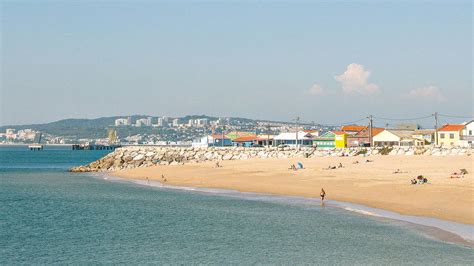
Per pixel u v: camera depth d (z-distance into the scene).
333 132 195.88
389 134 182.38
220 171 118.44
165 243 46.41
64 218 61.59
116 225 56.03
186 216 61.19
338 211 61.72
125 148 174.12
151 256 41.81
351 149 159.62
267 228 52.53
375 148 156.62
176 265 39.06
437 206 58.44
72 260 40.91
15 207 72.06
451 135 171.62
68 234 51.28
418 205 60.09
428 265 37.22
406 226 50.34
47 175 139.00
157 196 82.75
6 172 153.75
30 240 48.53
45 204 75.06
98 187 100.81
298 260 39.78
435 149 146.12
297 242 45.78
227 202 73.25
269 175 104.00
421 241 44.16
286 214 61.09
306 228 51.88
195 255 41.88
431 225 50.06
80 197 83.25
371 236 46.94
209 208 67.50
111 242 47.19
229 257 41.06
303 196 75.81
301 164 115.25
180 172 123.06
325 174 98.31
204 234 50.12
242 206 68.75
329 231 49.97
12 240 48.50
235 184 94.94
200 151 169.25
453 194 63.94
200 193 85.75
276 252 42.41
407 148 151.12
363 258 39.66
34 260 41.06
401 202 63.06
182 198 79.19
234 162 141.50
